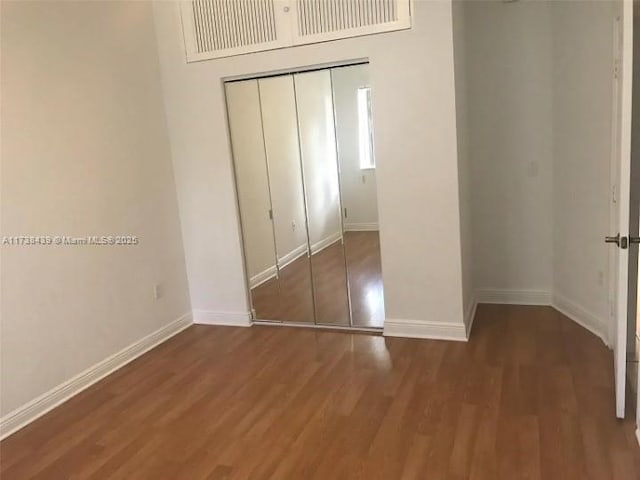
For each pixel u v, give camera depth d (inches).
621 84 89.2
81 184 125.3
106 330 132.6
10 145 108.3
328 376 123.5
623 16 84.1
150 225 148.3
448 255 135.4
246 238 159.6
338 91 141.3
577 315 144.4
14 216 108.9
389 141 135.0
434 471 86.4
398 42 129.3
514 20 147.6
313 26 136.3
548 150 151.2
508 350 129.9
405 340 141.4
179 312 160.9
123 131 138.4
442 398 109.3
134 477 90.7
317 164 147.3
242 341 149.5
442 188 132.5
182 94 152.3
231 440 99.7
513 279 162.6
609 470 83.6
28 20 112.4
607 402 103.0
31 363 112.5
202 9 145.4
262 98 148.8
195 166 155.8
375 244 146.4
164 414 111.2
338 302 153.7
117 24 136.6
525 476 83.6
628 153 86.4
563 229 148.1
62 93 120.4
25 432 107.3
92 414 113.0
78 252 124.5
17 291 109.5
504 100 152.4
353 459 91.1
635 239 88.5
